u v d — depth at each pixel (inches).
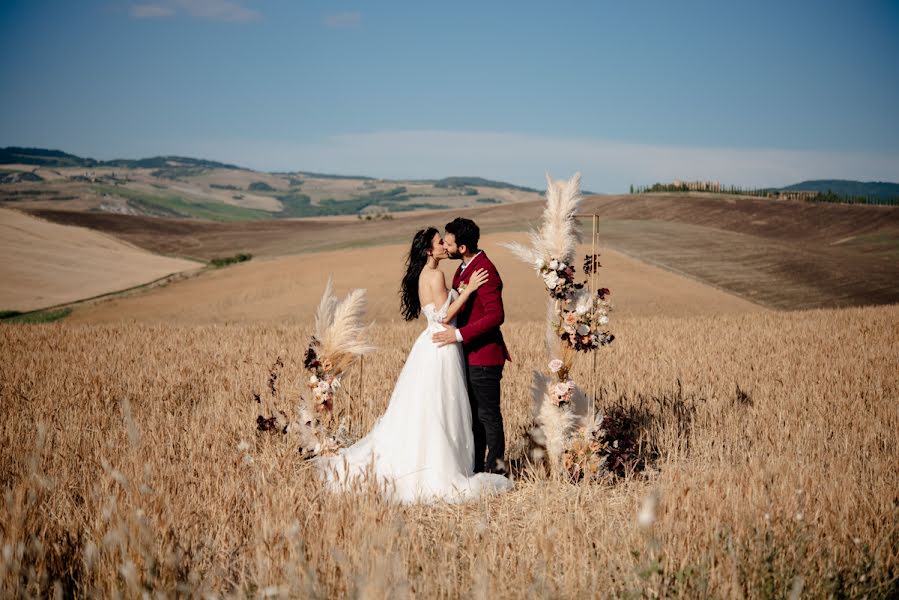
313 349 261.6
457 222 244.1
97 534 161.6
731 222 4315.9
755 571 149.1
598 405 306.5
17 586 138.6
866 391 349.7
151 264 3051.2
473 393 248.5
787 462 231.5
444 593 146.5
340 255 2089.1
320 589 137.3
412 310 255.6
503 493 226.8
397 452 237.0
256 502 185.9
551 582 151.6
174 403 340.8
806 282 1585.9
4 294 2027.6
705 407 315.6
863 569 153.7
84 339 620.4
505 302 1323.8
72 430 273.1
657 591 145.3
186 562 154.7
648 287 1470.2
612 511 205.6
